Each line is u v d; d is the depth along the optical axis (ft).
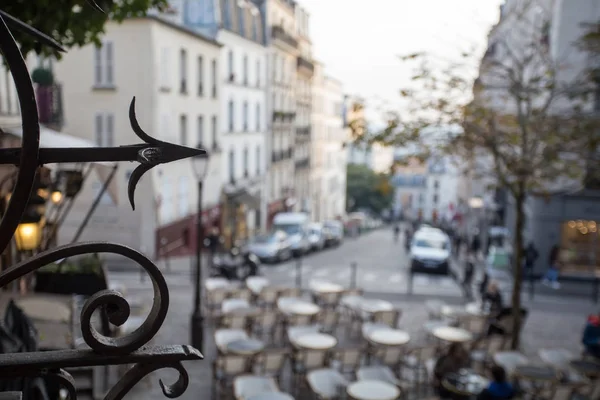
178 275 71.51
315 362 36.06
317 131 201.57
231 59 115.14
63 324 23.24
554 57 66.69
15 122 36.88
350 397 29.96
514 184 40.19
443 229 151.74
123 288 45.83
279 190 154.71
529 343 48.73
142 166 4.91
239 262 79.92
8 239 4.56
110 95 82.43
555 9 70.08
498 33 56.24
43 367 4.73
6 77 35.53
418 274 83.25
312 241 110.11
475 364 40.32
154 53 81.51
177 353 5.07
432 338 47.57
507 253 90.48
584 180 42.06
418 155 40.78
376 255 108.17
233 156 119.34
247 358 34.06
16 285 26.61
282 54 151.64
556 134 38.75
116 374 29.84
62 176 25.29
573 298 69.31
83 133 83.51
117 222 78.23
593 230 79.71
